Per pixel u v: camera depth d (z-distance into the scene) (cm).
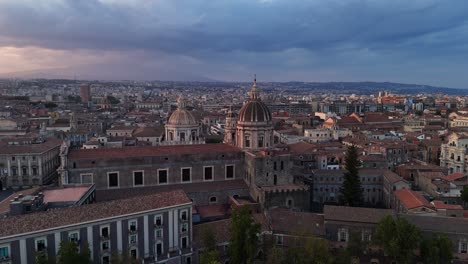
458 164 18775
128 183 13262
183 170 13900
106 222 9475
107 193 12838
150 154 13550
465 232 10550
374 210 11619
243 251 10325
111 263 9150
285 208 12912
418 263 10556
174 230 10512
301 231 10800
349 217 11281
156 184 13575
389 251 10106
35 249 8619
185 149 14338
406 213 12169
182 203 10588
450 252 10000
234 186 14088
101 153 13300
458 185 14362
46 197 10950
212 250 9775
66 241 8969
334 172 16412
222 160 14388
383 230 10244
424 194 14600
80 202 10731
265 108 15575
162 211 10281
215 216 12525
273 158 13900
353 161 14950
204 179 14188
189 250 10638
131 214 9788
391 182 14762
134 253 9944
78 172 12744
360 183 15325
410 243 9988
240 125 15362
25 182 18938
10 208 9638
